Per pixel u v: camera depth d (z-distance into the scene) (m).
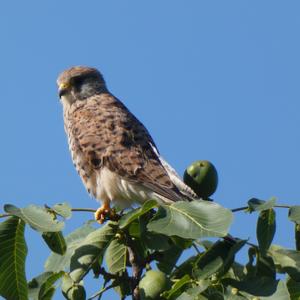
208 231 6.82
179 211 7.14
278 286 7.48
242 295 7.53
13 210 7.67
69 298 8.29
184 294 7.36
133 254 8.88
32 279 8.52
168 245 8.20
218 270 7.57
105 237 8.73
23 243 7.82
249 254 8.30
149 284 7.80
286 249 8.51
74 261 8.49
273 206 7.59
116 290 9.11
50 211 7.79
